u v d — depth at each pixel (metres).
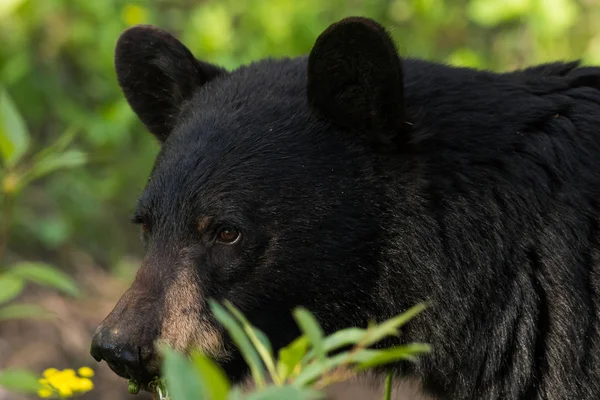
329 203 6.77
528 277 6.88
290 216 6.71
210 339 6.71
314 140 6.88
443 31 16.19
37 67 14.41
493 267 6.89
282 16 14.20
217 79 7.54
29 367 10.76
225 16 14.17
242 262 6.71
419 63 7.34
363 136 6.91
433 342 7.05
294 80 7.21
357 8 15.66
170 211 6.77
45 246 13.12
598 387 6.81
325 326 6.93
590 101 7.19
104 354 6.57
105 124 13.41
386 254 6.90
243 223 6.67
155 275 6.72
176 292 6.68
